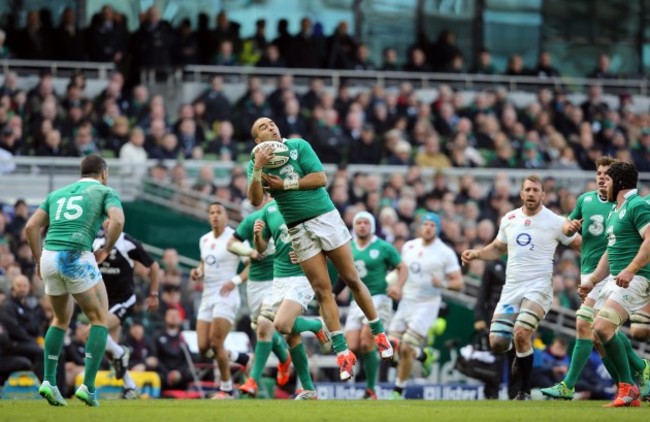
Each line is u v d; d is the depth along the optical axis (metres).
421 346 62.81
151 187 73.00
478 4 107.31
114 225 37.94
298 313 48.53
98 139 81.62
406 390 60.88
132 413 34.19
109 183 73.38
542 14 108.81
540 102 96.38
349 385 60.91
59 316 38.56
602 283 45.25
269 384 61.62
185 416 33.03
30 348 58.22
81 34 91.50
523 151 90.06
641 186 87.25
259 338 51.53
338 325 39.31
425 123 89.50
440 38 101.00
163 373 62.03
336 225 38.81
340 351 39.25
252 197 37.94
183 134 81.38
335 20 103.50
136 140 78.31
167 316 63.16
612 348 39.84
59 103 81.88
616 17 111.06
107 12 90.75
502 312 47.53
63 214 38.06
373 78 96.25
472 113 92.69
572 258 75.19
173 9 99.25
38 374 58.31
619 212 40.28
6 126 78.44
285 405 40.91
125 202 72.50
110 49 90.50
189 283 67.81
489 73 101.88
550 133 93.56
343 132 86.38
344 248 38.91
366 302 39.47
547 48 109.19
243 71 92.00
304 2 102.62
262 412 35.28
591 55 110.38
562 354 65.88
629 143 98.00
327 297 39.25
